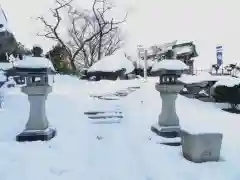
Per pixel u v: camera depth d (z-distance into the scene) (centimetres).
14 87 1278
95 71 1938
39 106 610
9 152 522
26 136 591
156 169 465
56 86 1452
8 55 1619
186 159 508
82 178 436
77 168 467
